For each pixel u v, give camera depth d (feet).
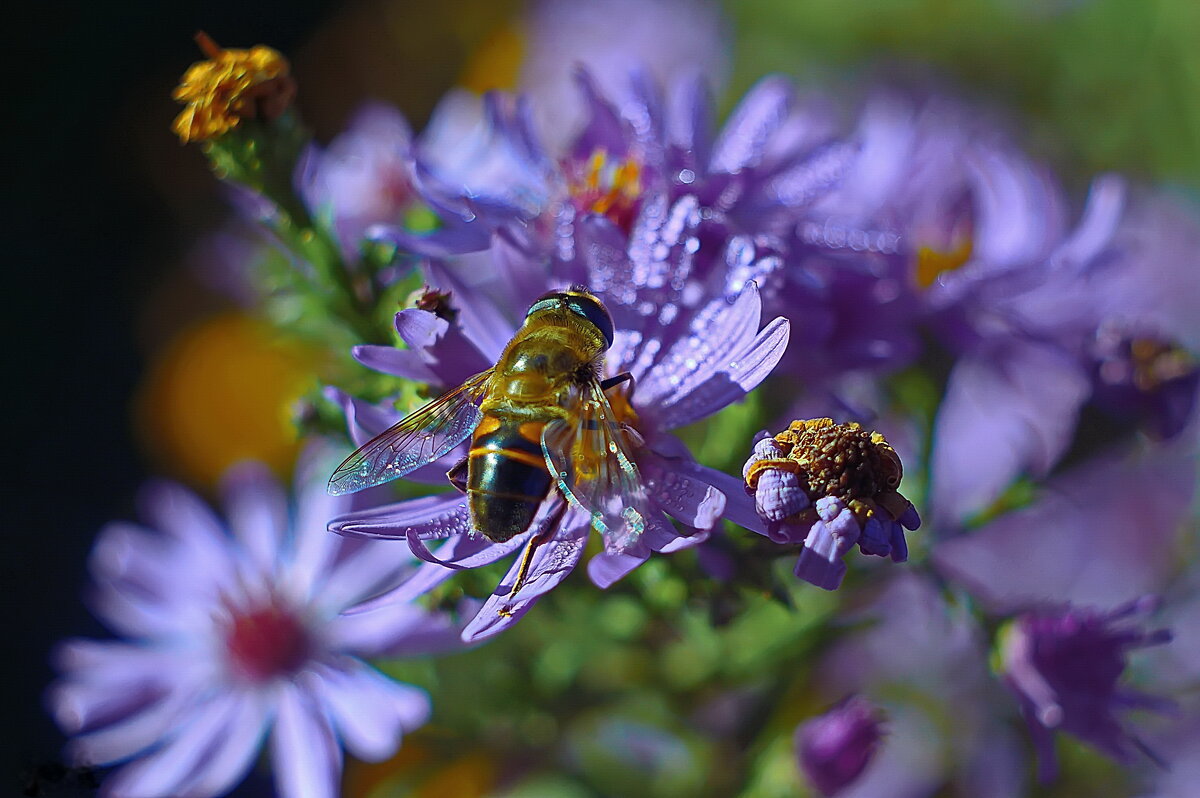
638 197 0.54
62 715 0.62
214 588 0.62
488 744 0.59
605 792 0.61
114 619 0.62
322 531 0.61
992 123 0.79
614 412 0.50
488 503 0.49
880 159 0.61
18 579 1.05
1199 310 0.70
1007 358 0.59
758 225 0.53
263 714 0.59
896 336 0.54
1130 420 0.58
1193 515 0.67
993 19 0.87
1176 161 0.81
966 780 0.64
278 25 1.28
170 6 1.29
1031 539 0.67
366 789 0.66
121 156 1.24
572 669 0.59
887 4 0.88
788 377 0.54
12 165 1.22
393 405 0.53
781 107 0.55
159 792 0.59
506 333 0.52
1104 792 0.63
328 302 0.56
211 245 0.98
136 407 1.02
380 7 1.23
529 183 0.56
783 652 0.58
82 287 1.19
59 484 1.10
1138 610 0.55
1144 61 0.83
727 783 0.59
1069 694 0.54
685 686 0.58
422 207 0.59
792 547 0.51
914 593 0.64
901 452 0.59
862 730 0.57
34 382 1.14
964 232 0.59
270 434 0.93
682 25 0.87
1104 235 0.59
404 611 0.56
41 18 1.26
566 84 0.79
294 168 0.55
